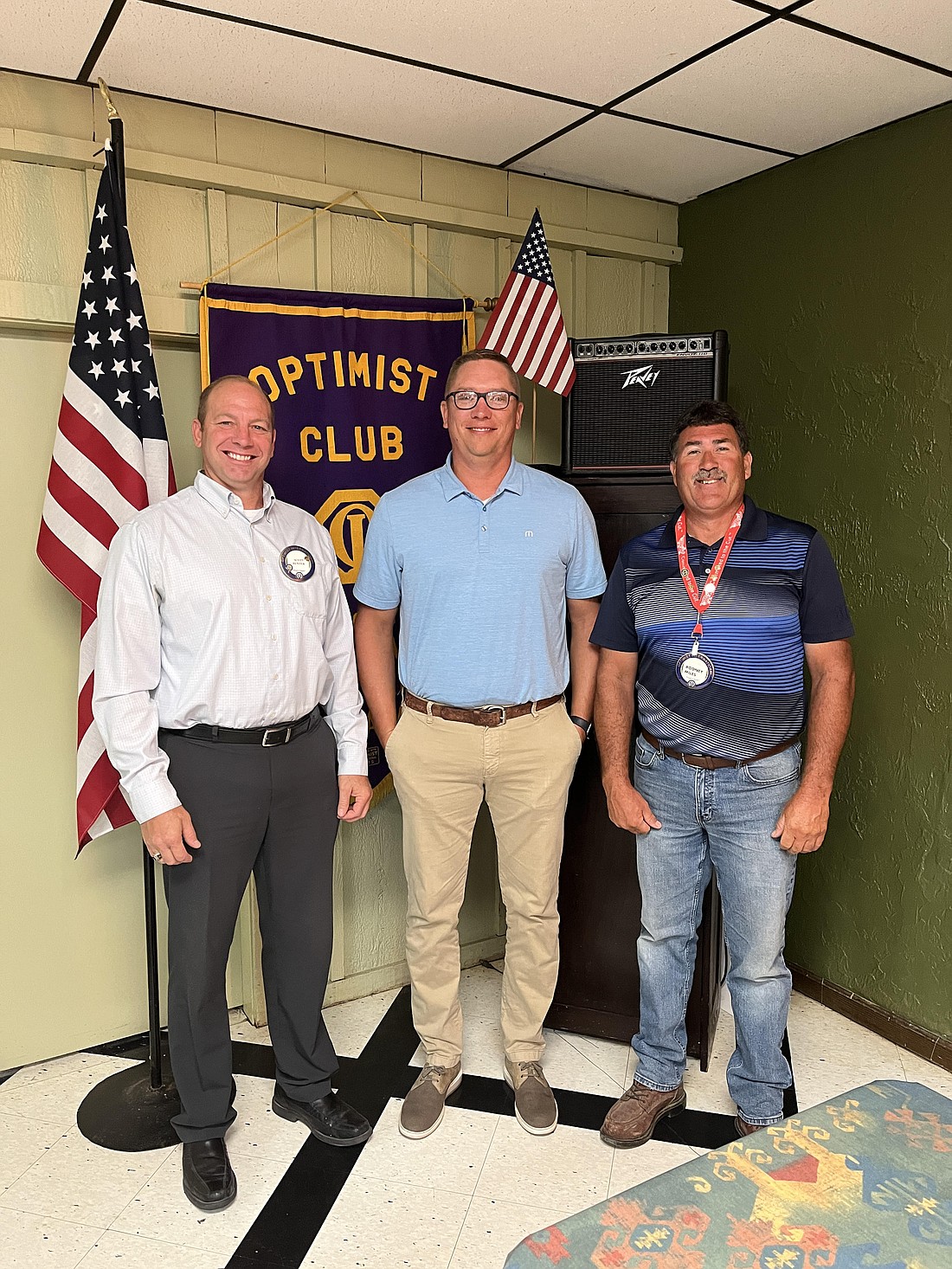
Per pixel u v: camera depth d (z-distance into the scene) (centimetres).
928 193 244
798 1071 249
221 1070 209
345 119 249
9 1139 222
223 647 199
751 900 212
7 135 217
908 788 259
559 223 300
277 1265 186
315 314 258
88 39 203
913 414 252
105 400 221
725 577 208
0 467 234
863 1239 131
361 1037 269
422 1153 219
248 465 205
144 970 266
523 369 255
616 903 259
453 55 213
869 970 273
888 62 217
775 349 291
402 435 274
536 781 227
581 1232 132
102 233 218
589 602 239
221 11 192
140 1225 196
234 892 206
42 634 243
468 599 221
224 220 249
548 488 230
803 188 278
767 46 209
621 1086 245
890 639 262
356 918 290
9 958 247
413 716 230
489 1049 263
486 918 316
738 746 209
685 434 206
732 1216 135
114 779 227
